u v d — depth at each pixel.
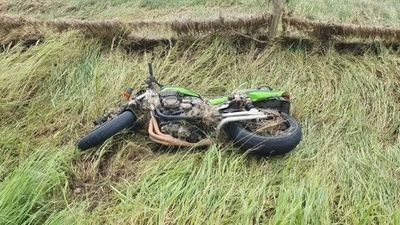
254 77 4.81
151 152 3.89
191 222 3.20
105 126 3.84
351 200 3.46
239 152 3.80
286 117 4.04
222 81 4.80
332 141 4.07
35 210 3.31
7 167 3.72
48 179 3.46
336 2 6.08
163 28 5.15
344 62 4.95
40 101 4.44
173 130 3.82
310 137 4.09
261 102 4.12
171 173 3.57
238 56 5.04
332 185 3.58
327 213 3.27
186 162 3.67
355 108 4.42
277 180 3.62
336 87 4.66
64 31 5.14
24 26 5.16
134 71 4.78
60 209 3.37
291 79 4.78
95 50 4.98
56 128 4.19
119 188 3.56
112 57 4.95
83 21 5.15
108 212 3.33
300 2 5.91
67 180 3.56
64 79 4.68
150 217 3.23
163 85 4.46
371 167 3.76
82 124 4.25
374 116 4.41
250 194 3.40
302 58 5.04
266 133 3.91
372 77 4.75
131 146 3.90
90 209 3.41
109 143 3.88
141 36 5.17
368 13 5.89
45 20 5.20
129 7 5.96
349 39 5.19
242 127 3.84
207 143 3.81
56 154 3.73
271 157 3.80
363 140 4.09
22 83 4.54
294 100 4.48
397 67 4.89
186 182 3.54
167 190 3.42
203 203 3.33
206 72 4.86
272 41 5.14
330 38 5.18
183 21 5.13
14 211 3.19
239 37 5.17
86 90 4.53
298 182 3.57
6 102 4.36
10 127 4.14
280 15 5.10
